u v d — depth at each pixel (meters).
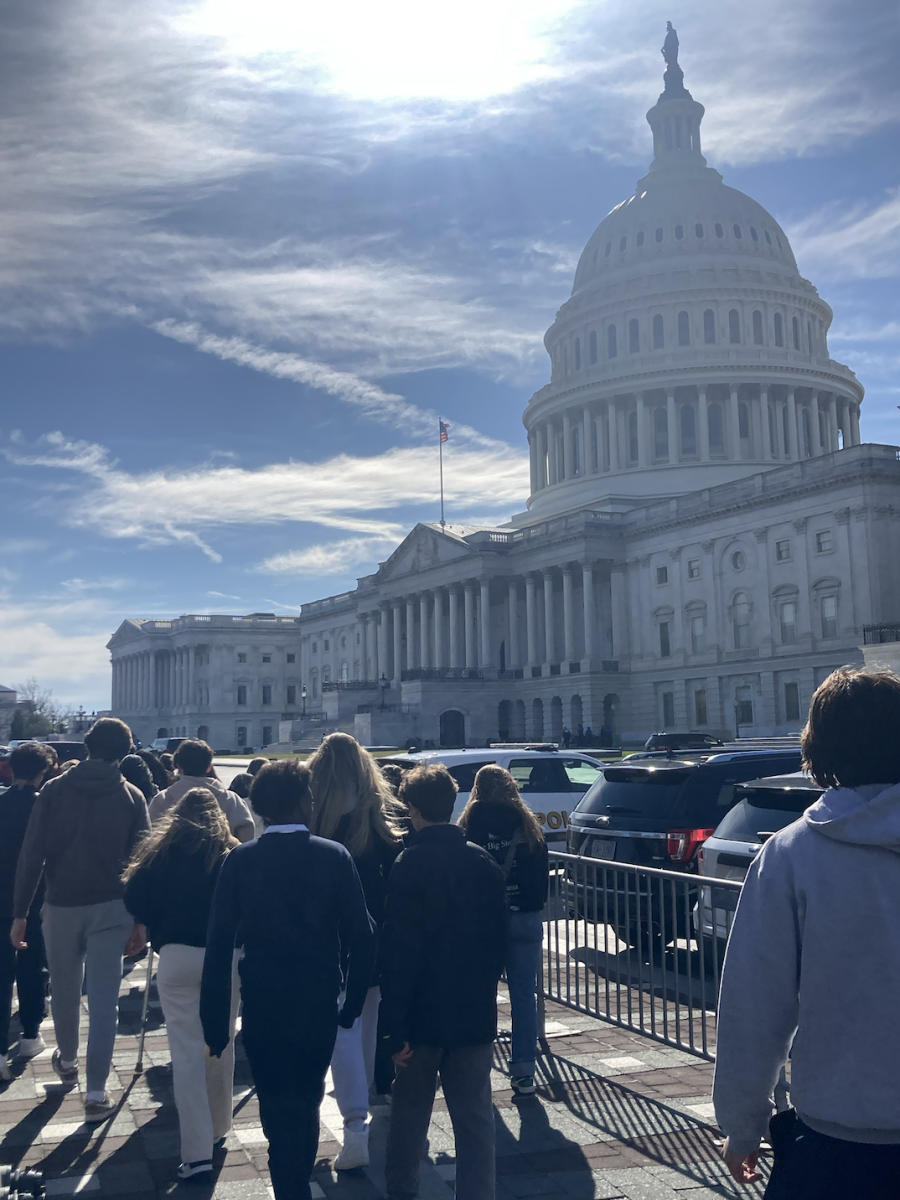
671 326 117.25
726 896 11.48
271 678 165.50
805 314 121.06
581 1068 10.91
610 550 98.25
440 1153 8.70
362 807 8.88
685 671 90.50
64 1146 8.90
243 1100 10.20
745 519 86.00
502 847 10.04
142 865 8.43
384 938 7.12
